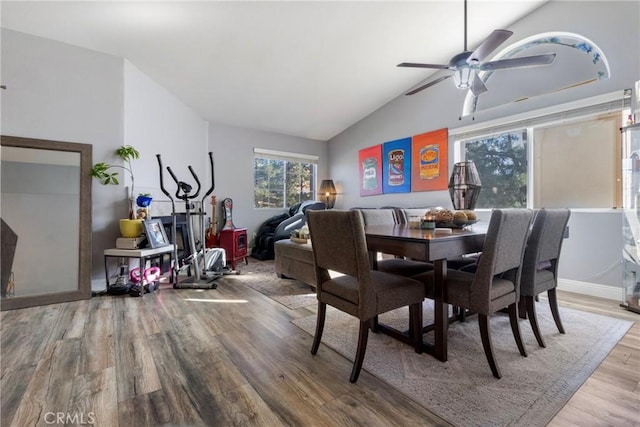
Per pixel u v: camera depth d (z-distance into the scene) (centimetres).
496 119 362
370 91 465
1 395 136
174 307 261
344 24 302
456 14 308
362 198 573
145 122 364
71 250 289
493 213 147
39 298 266
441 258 153
